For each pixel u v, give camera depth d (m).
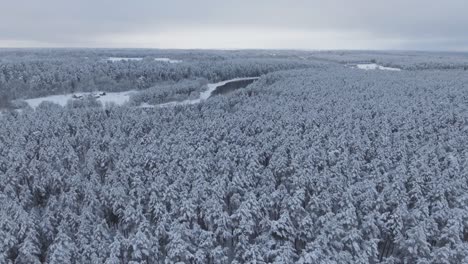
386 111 93.44
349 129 74.81
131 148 65.25
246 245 35.00
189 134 75.25
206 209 40.91
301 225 37.94
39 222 39.78
